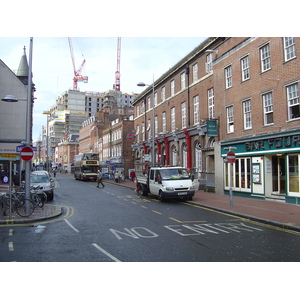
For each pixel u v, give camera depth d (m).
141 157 42.81
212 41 23.97
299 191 14.91
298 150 14.69
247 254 6.82
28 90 13.34
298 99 15.02
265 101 17.44
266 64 17.41
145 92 40.28
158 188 18.02
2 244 7.80
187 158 27.67
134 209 14.59
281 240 8.20
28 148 12.88
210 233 9.12
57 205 15.73
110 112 71.00
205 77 25.05
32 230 9.69
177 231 9.41
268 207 14.12
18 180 22.97
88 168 45.41
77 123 120.75
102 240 8.20
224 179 20.94
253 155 17.98
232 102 20.28
